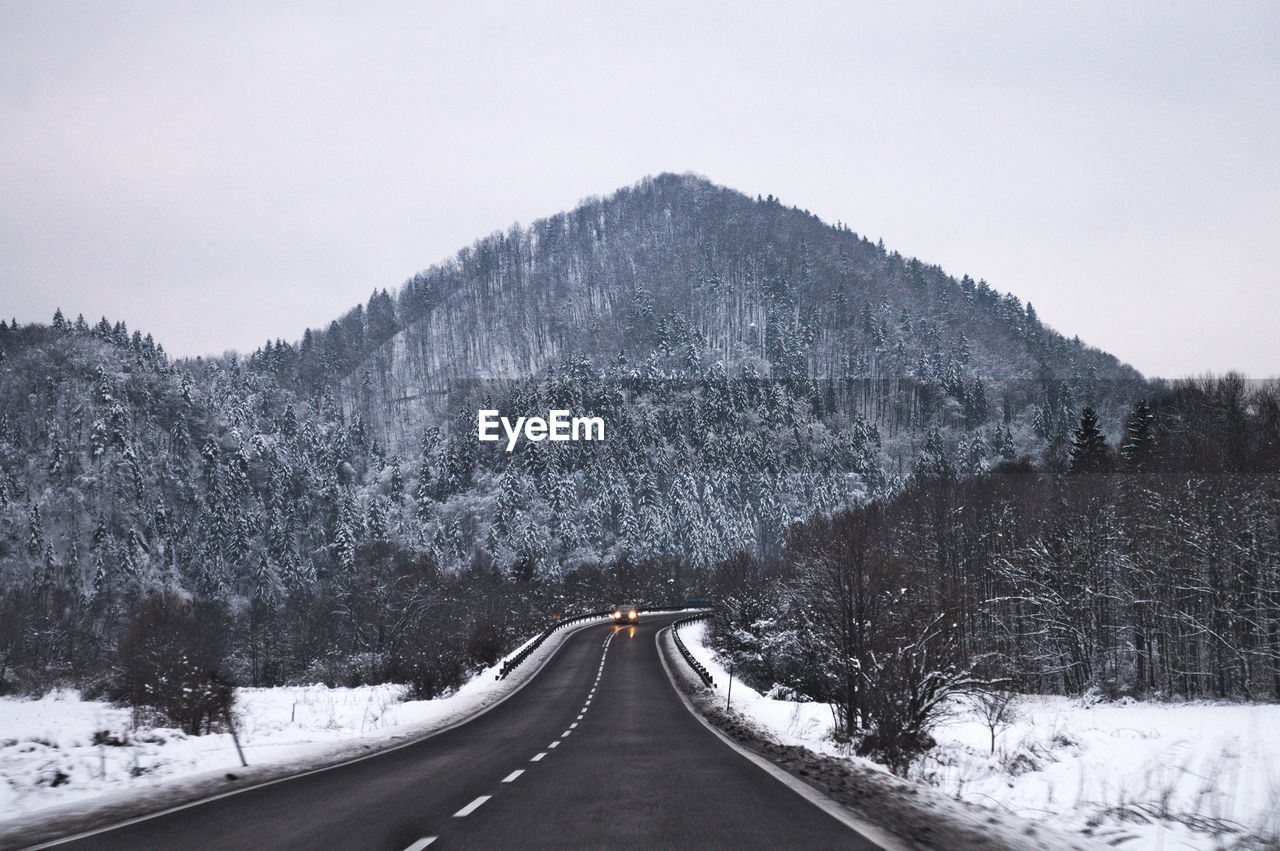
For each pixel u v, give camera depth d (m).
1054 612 53.66
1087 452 81.00
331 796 11.72
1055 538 57.81
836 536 42.94
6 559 151.25
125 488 179.12
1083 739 24.34
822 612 28.28
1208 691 51.34
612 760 16.53
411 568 97.25
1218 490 51.66
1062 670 52.91
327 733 26.44
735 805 10.66
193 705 26.88
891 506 90.50
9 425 186.25
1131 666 56.59
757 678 61.22
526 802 10.96
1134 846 9.38
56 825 9.82
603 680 48.34
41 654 89.44
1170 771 17.84
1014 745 23.00
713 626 82.06
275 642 100.88
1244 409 65.44
